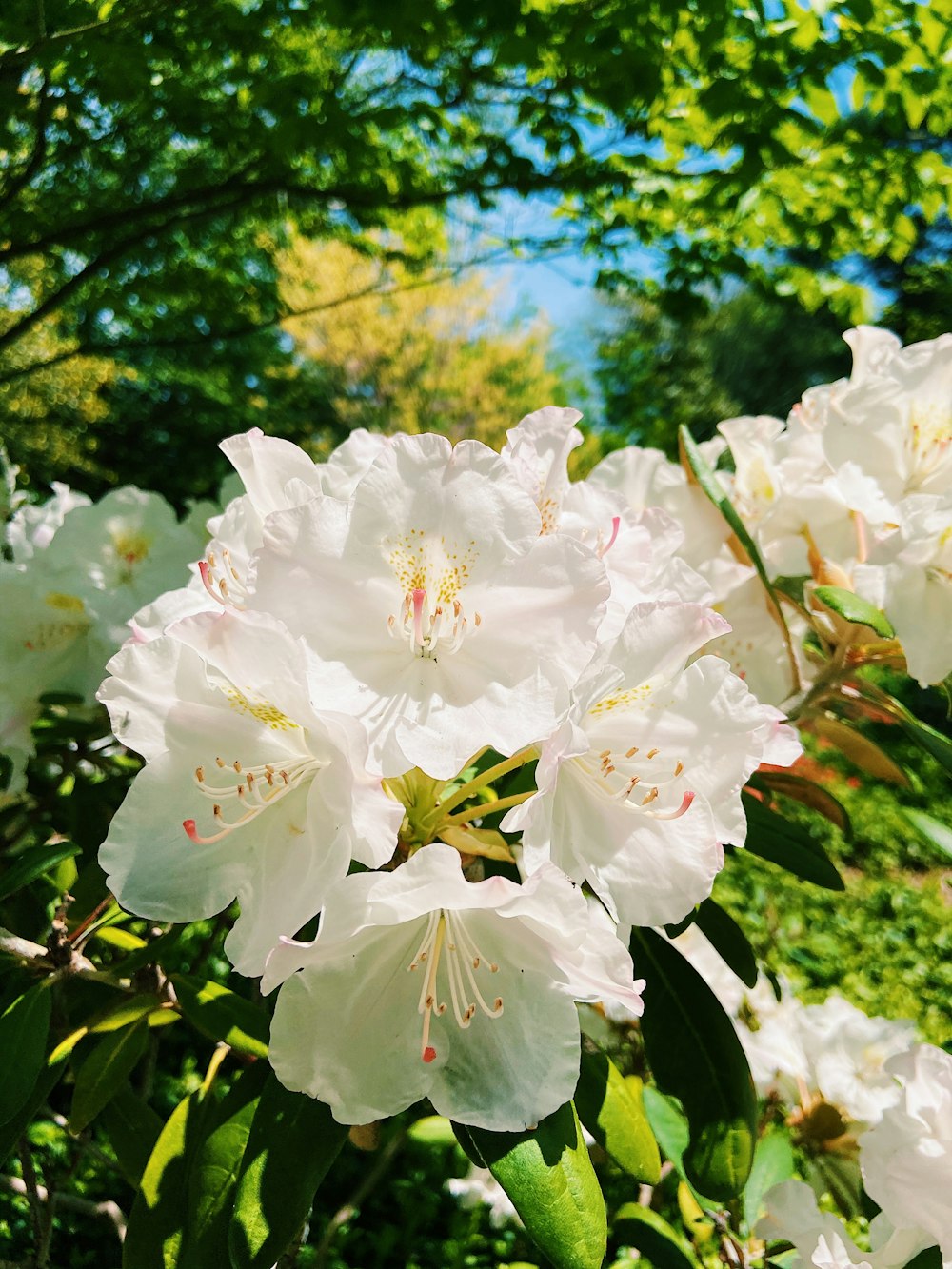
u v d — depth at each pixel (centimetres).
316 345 333
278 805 23
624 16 89
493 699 23
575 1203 23
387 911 20
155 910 23
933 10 88
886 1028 42
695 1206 46
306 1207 23
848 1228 60
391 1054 22
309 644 23
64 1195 45
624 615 26
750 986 34
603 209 120
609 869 24
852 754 42
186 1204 29
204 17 99
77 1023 40
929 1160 28
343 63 116
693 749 25
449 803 25
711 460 43
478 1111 22
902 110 94
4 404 204
